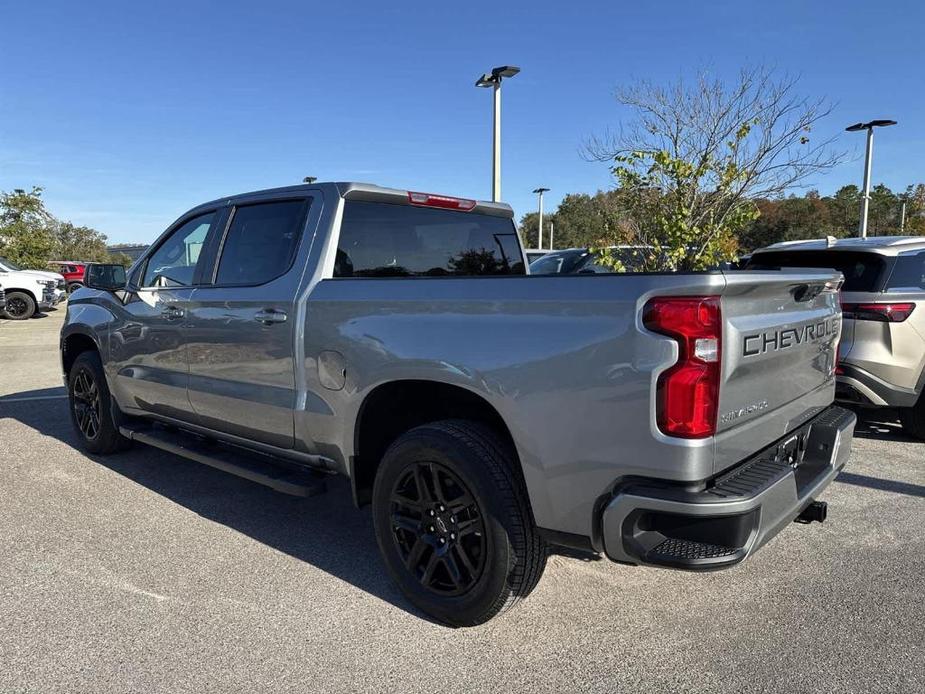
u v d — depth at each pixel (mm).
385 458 3156
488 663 2766
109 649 2857
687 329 2320
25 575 3521
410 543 3217
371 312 3197
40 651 2840
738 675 2672
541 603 3238
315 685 2627
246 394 3865
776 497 2527
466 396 3064
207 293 4109
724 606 3199
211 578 3508
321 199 3725
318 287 3490
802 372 3064
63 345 5793
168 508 4508
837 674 2668
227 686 2617
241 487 4934
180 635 2967
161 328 4492
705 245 8617
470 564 2926
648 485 2416
